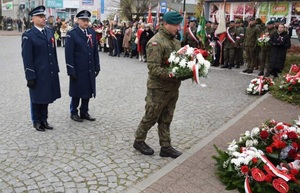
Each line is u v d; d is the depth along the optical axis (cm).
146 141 515
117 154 461
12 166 419
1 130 552
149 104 430
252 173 351
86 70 589
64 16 4169
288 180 340
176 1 3259
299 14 2020
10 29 4544
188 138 532
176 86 430
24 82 962
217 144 494
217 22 1495
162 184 371
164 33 414
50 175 397
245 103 775
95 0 4175
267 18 2116
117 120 618
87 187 370
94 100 766
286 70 1119
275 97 814
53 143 498
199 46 1395
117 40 1716
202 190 358
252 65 1227
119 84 960
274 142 386
